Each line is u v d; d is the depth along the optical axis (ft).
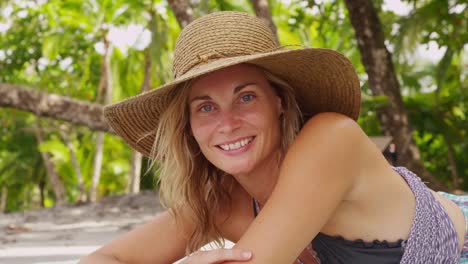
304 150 5.72
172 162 6.62
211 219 6.91
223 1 32.96
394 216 6.14
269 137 6.05
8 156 73.36
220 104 5.82
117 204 32.91
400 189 6.20
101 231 22.38
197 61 5.82
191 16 22.35
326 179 5.63
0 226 25.25
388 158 15.97
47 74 64.75
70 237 20.68
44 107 30.45
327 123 5.86
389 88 27.55
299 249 5.57
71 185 86.58
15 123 68.08
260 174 6.41
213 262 5.45
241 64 5.81
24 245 18.70
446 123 38.22
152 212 29.22
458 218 6.77
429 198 6.31
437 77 37.76
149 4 51.08
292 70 6.14
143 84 57.67
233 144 5.94
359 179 5.93
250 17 6.10
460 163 43.62
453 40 31.50
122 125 6.71
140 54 61.93
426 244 6.10
